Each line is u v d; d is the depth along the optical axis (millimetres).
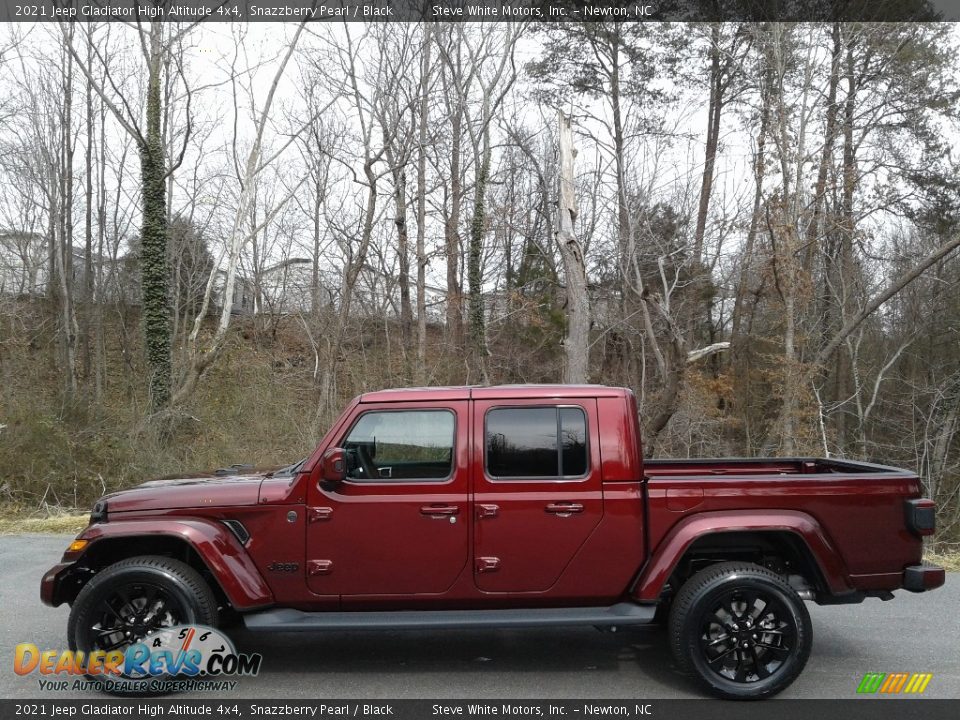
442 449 4688
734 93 23062
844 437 21297
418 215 23719
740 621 4469
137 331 30125
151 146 16859
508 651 5352
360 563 4578
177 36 17078
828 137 17172
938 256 15141
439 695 4520
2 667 4996
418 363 19438
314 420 15352
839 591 4527
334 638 5641
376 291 24344
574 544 4578
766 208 15508
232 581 4461
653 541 4578
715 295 22469
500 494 4594
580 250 14719
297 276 29500
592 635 5727
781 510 4586
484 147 19781
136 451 13641
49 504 12523
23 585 7094
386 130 20094
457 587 4586
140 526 4559
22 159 27172
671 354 14328
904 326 22906
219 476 5348
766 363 22344
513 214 22719
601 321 19609
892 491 4633
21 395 14039
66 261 27719
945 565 8320
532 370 23609
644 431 14625
